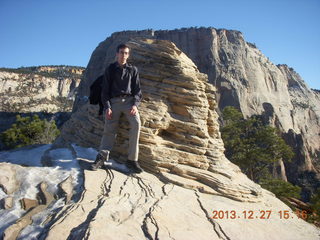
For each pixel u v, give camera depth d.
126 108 5.28
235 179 6.12
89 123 6.95
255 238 3.94
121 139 5.95
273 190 25.62
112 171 5.13
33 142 28.83
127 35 86.44
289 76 120.88
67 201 3.98
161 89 6.45
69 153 5.87
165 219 3.74
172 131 6.34
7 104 122.06
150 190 4.64
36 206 3.82
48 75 164.12
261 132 32.06
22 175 4.54
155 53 6.75
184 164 5.94
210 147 6.46
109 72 5.22
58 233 3.05
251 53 91.69
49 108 128.12
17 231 3.19
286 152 31.38
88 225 3.16
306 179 55.22
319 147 92.31
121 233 3.18
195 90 6.56
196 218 4.04
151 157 5.59
